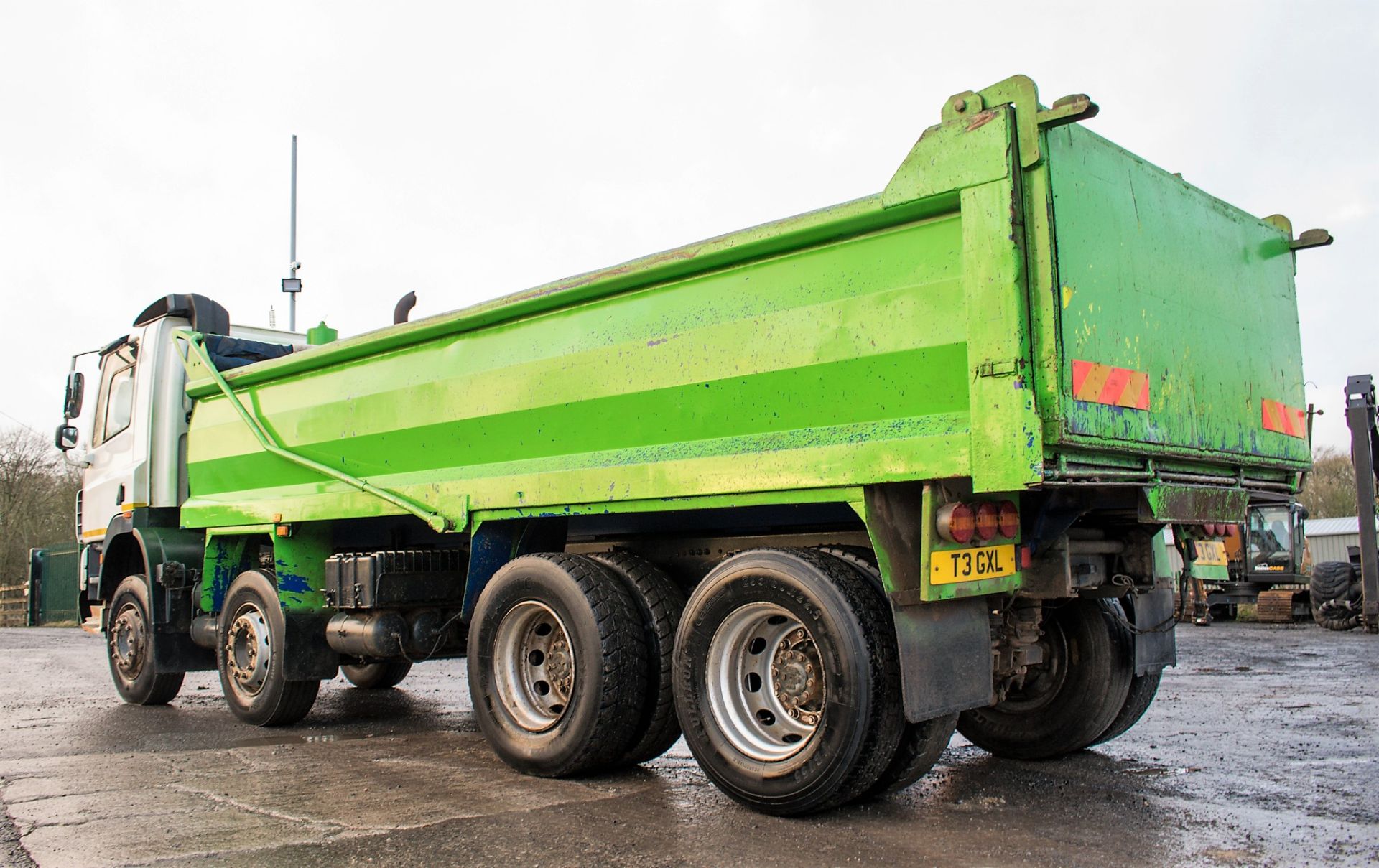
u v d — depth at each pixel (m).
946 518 3.57
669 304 4.54
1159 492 3.82
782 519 4.73
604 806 4.13
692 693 4.13
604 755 4.54
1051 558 4.11
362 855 3.49
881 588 3.87
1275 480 4.85
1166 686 7.71
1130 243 3.82
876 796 3.96
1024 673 4.58
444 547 6.46
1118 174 3.83
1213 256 4.40
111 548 8.11
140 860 3.47
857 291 3.88
